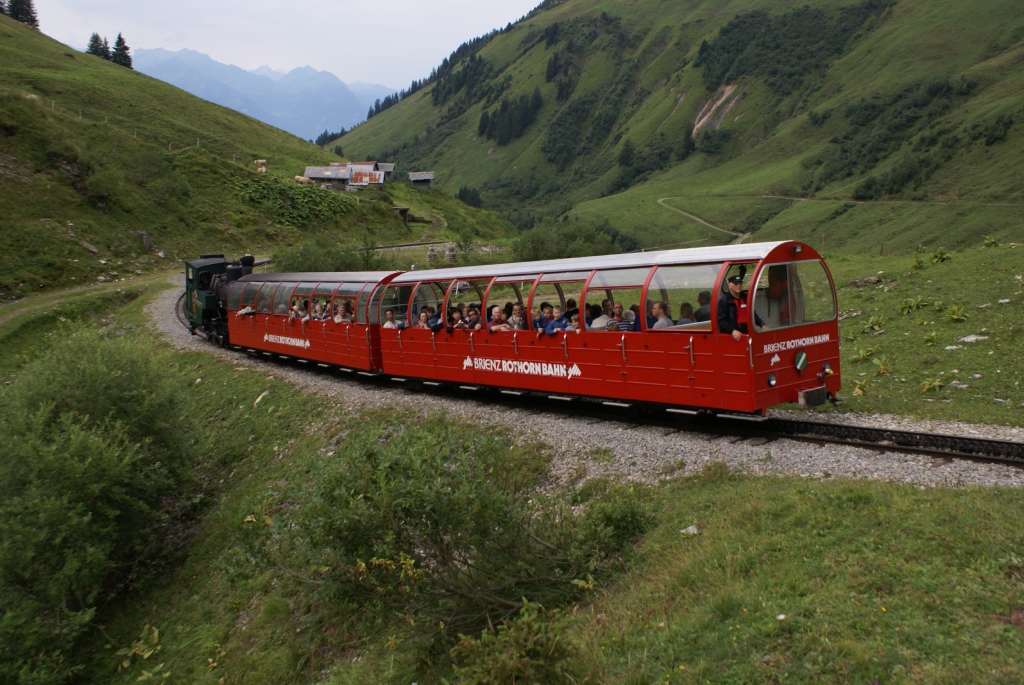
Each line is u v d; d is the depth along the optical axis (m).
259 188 78.19
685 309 12.93
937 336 17.52
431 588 9.27
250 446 20.84
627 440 13.16
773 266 12.27
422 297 19.30
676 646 7.18
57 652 14.60
